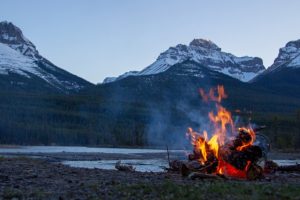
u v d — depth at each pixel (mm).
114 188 16906
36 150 119250
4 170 24375
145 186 17031
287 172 27922
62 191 16703
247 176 22578
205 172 23375
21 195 15781
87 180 20234
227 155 23312
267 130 166125
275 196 15109
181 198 14773
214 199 14711
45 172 23750
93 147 165125
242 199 14711
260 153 22953
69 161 65438
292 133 160875
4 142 169125
